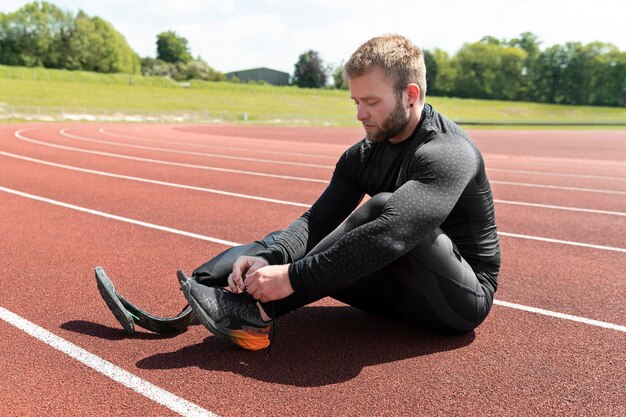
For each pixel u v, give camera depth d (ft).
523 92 389.60
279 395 6.95
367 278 8.35
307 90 306.96
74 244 14.79
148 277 12.01
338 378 7.43
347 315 9.86
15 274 11.99
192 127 106.52
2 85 202.18
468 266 7.98
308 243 8.41
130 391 7.01
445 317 8.07
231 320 7.67
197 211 19.97
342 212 8.71
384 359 8.04
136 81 270.67
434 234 7.50
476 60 384.88
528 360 8.16
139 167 33.55
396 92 7.14
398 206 6.93
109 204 20.94
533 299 11.12
